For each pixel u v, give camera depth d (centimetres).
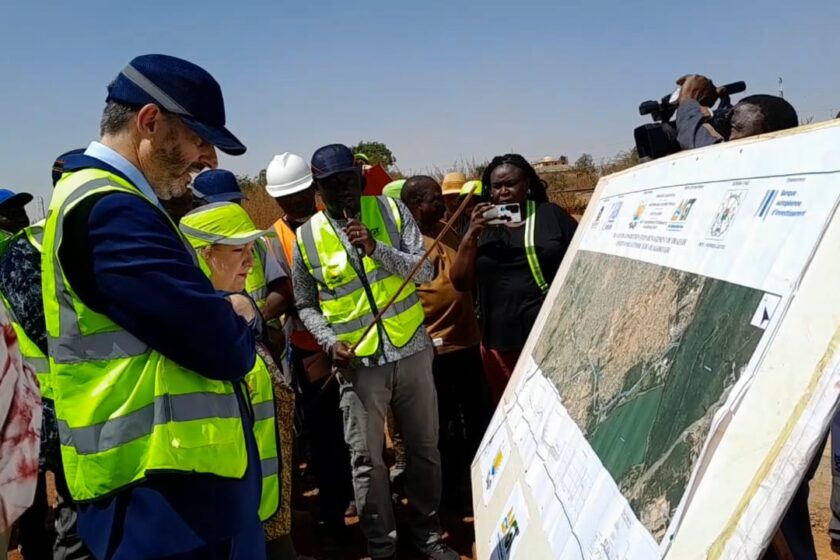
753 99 229
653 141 283
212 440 168
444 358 404
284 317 405
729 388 89
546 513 138
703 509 84
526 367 211
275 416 229
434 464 337
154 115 168
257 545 191
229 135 176
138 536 162
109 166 168
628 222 160
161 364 162
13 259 220
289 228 405
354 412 319
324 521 374
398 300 321
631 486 105
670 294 120
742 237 102
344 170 319
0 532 110
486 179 346
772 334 85
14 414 114
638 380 120
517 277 323
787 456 74
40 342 217
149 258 154
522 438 179
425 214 411
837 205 82
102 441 161
